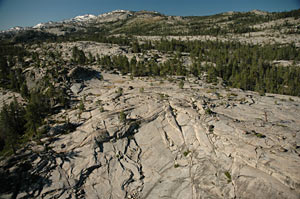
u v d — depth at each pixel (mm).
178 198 43438
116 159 51969
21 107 79000
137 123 60594
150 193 45938
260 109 61812
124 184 47562
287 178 35594
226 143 47406
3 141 61094
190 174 46781
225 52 189500
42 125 63469
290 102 69375
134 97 76938
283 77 131250
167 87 91812
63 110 75125
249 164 41094
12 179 42719
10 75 108188
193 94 75875
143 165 51469
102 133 55906
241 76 118438
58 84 93875
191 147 52469
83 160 50219
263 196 35906
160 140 56688
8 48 184125
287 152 39344
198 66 136750
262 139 44219
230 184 40594
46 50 184625
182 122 59312
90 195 44969
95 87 98688
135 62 143000
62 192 43719
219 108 63125
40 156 48875
